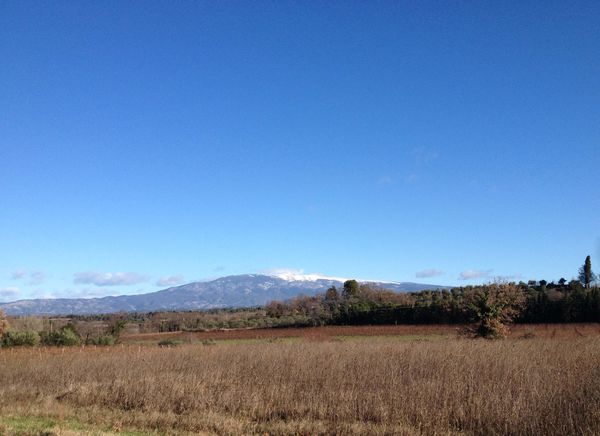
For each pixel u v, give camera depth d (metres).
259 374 19.91
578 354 21.70
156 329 81.81
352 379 17.92
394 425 13.30
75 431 12.48
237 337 58.22
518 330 47.72
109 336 51.56
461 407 13.76
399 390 15.73
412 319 70.75
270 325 80.06
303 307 106.62
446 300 68.75
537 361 19.78
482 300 40.81
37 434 12.02
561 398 13.30
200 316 96.44
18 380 21.62
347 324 75.38
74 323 58.41
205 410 15.30
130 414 15.21
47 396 18.17
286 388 16.89
